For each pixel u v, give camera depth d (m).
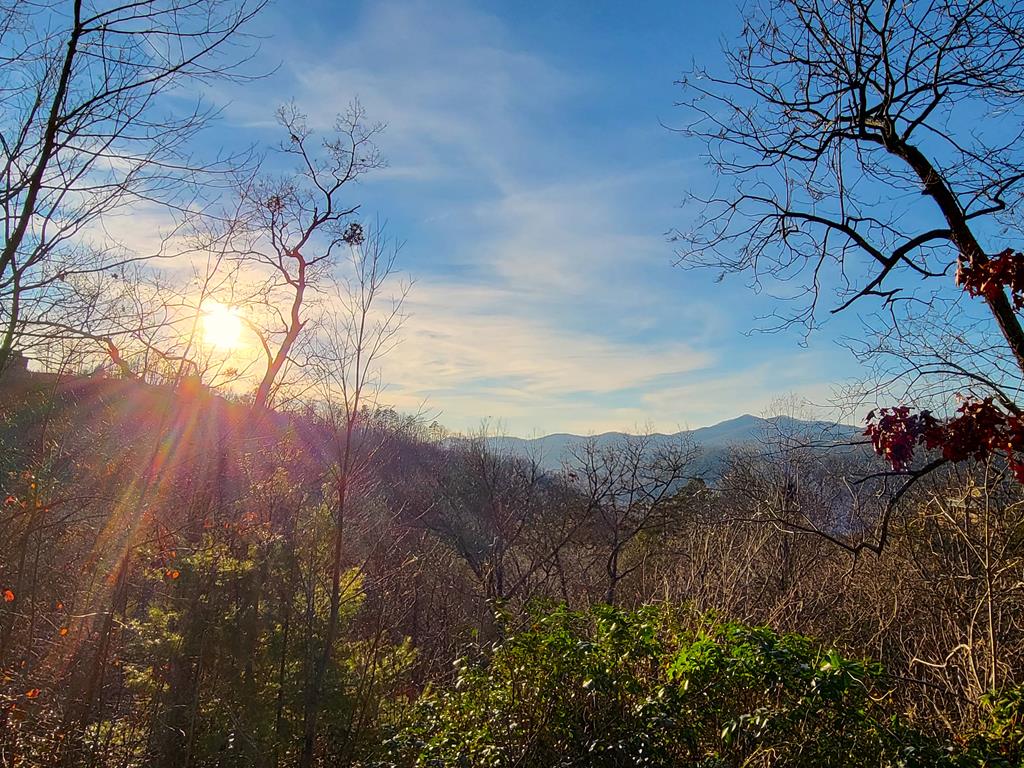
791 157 7.13
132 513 6.98
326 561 7.09
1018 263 5.28
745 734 5.67
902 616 9.44
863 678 6.21
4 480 6.59
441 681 9.15
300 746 6.49
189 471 7.51
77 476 7.22
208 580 6.59
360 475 7.13
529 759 6.09
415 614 9.39
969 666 7.39
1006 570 7.60
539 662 6.54
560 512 17.80
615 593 15.87
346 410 6.50
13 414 6.95
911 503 10.01
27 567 6.62
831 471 9.88
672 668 6.07
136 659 6.52
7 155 5.65
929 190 6.43
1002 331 5.99
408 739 6.49
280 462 7.56
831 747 5.39
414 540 11.20
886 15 6.10
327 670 6.57
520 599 15.31
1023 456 5.38
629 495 16.81
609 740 6.00
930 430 5.63
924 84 6.31
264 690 6.52
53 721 5.70
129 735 6.18
